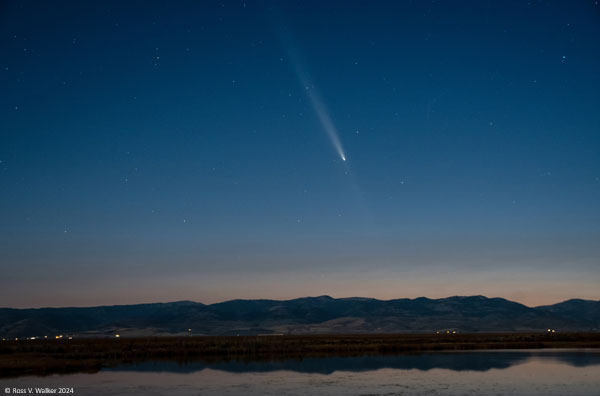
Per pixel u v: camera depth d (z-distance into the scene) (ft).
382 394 108.99
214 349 227.40
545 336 441.68
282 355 210.38
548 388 115.96
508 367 159.74
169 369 155.12
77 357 193.67
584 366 162.09
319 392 111.75
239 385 121.80
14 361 161.27
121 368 158.20
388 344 289.12
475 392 110.93
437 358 193.57
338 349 241.76
